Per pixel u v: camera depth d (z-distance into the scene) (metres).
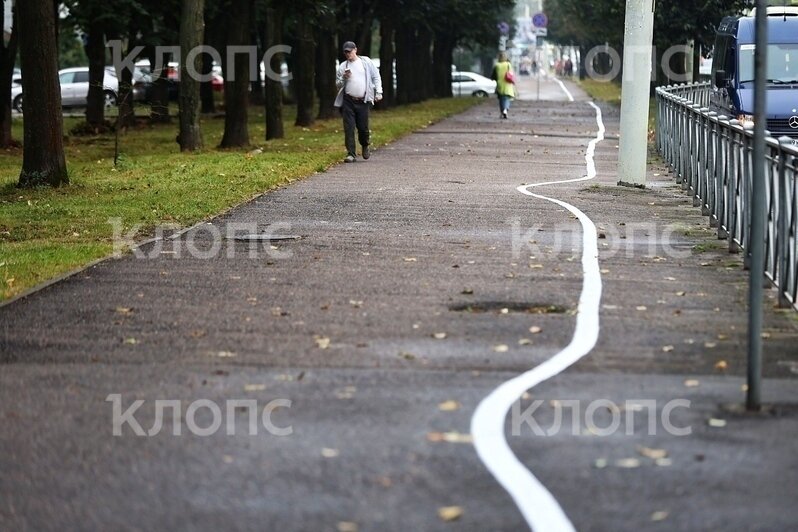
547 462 7.48
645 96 24.02
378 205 20.25
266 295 12.76
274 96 37.28
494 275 13.95
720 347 10.55
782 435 8.03
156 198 21.55
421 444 7.83
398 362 10.02
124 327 11.29
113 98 66.75
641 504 6.75
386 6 59.41
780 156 12.53
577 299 12.62
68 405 8.80
